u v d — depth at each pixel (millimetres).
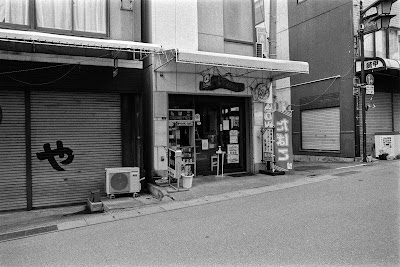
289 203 6660
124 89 8938
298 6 16188
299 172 10891
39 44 7285
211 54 8250
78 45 7012
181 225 5602
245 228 5180
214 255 4168
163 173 9391
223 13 10609
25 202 8023
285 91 15188
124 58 8703
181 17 9734
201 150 10562
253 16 11203
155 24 9406
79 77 8422
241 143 11297
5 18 7645
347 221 5184
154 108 9422
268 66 9039
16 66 7766
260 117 11211
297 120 16281
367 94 12859
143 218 6363
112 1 8820
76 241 5137
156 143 9391
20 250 4879
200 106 10578
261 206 6582
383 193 6996
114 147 9078
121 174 8469
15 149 7961
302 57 15992
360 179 8844
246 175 10562
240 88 10375
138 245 4723
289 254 4051
